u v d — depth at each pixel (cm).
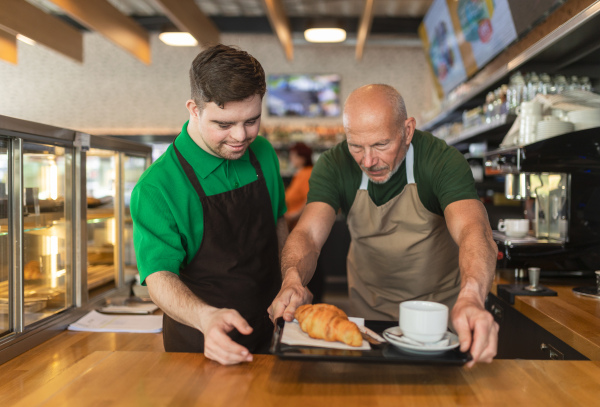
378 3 652
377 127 151
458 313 109
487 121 309
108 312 222
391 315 208
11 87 827
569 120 209
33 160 178
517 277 215
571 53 241
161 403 94
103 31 447
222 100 128
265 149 181
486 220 154
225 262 159
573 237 203
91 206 235
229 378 105
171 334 159
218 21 693
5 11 350
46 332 187
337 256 568
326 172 190
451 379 105
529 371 109
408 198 184
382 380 104
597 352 133
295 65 810
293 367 111
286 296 130
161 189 146
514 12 298
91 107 824
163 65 819
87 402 95
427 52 569
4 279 168
